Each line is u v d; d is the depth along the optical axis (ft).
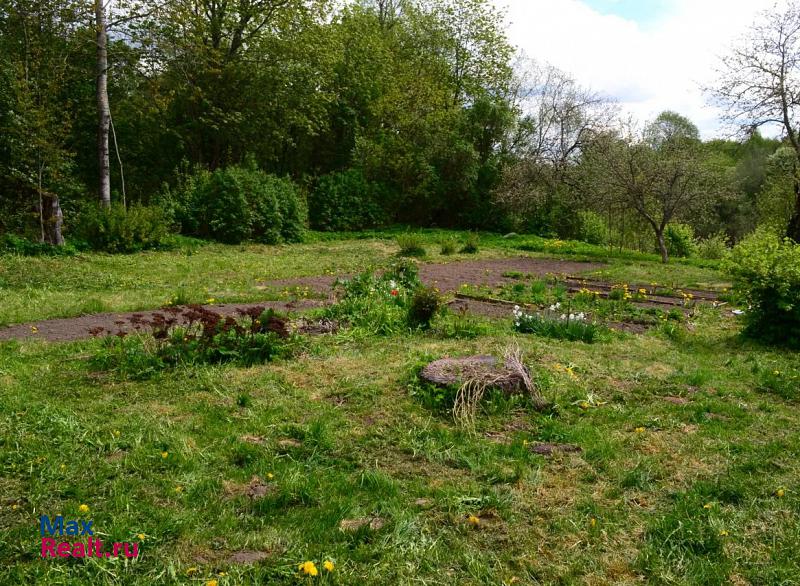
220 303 28.58
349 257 50.80
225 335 18.66
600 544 9.30
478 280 39.58
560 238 82.64
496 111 85.15
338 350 19.79
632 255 61.57
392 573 8.43
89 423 13.21
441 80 92.94
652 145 62.34
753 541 9.45
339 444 12.69
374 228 77.77
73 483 10.66
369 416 14.29
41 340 20.68
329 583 8.20
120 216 46.39
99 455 11.80
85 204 50.47
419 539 9.23
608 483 11.32
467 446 12.69
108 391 15.53
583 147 82.64
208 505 10.10
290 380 16.65
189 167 73.97
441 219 86.94
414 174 81.82
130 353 17.63
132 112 68.28
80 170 68.59
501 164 85.61
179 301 28.12
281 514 10.00
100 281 33.24
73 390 15.48
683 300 34.30
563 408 15.15
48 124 46.62
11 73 45.75
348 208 74.54
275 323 19.31
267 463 11.72
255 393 15.62
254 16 68.80
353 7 88.74
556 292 32.83
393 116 83.15
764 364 20.27
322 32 71.87
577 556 8.99
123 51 58.75
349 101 84.74
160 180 72.90
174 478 10.93
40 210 44.16
